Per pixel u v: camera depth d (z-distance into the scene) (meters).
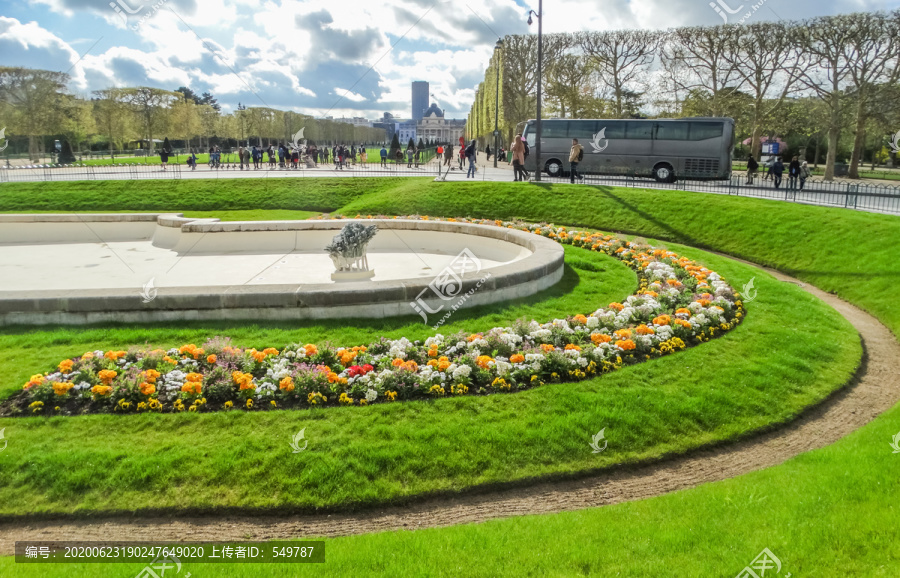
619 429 6.62
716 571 4.11
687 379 7.81
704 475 6.14
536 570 4.28
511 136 53.81
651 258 13.67
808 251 15.70
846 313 11.85
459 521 5.36
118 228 18.02
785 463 6.03
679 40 38.97
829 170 35.91
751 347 8.95
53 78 46.00
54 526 5.24
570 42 43.34
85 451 5.91
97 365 7.44
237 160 53.91
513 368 7.63
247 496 5.50
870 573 3.97
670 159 31.02
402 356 7.90
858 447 6.05
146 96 54.44
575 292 11.34
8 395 6.87
